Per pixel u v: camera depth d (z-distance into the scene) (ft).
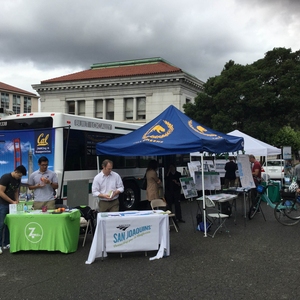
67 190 28.96
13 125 30.63
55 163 28.37
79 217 23.12
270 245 23.34
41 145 28.91
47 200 23.80
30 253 21.86
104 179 23.99
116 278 17.19
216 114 86.89
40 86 125.18
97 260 20.29
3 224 22.18
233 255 21.04
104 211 23.79
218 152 27.81
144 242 20.92
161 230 21.20
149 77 110.42
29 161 29.19
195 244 23.85
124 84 114.62
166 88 109.91
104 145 28.94
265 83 87.20
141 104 114.83
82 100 122.21
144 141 27.32
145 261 20.03
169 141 26.94
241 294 14.97
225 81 86.48
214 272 17.93
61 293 15.33
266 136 85.35
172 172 32.53
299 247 22.76
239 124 89.45
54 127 28.63
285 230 28.27
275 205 31.81
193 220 32.60
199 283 16.37
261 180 41.04
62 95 123.85
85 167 31.22
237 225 30.55
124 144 28.17
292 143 109.81
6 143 30.01
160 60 132.87
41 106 127.13
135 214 21.53
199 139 25.77
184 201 49.60
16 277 17.49
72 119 30.19
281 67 87.92
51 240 21.67
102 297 14.83
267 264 19.17
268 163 86.48
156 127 29.09
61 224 21.58
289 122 92.79
